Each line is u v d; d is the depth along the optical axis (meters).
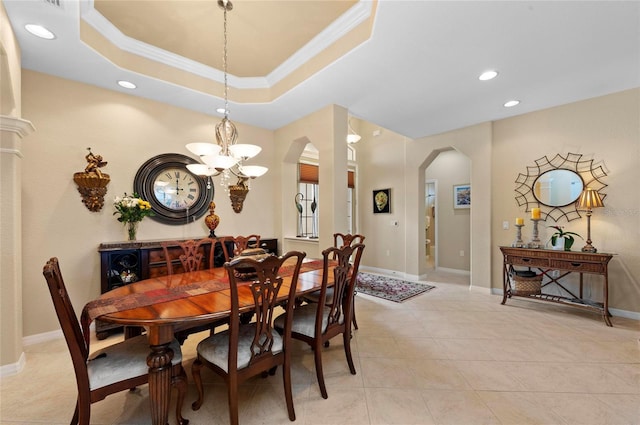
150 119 3.32
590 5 1.82
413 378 2.03
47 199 2.68
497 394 1.84
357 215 6.27
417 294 4.15
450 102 3.41
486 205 4.16
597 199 3.09
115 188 3.06
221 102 3.43
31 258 2.59
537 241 3.49
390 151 5.72
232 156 2.16
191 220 3.58
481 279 4.23
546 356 2.31
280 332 2.03
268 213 4.47
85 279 2.86
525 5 1.83
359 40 2.31
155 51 2.83
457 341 2.61
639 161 3.02
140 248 2.87
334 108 3.46
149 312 1.47
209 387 1.97
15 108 2.14
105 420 1.65
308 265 2.79
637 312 3.03
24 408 1.73
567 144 3.47
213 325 2.12
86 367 1.38
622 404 1.73
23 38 2.18
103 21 2.38
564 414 1.65
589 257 2.98
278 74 3.25
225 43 2.72
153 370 1.43
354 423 1.60
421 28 2.07
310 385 1.97
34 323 2.60
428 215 6.84
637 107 3.03
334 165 3.46
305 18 2.39
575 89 3.06
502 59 2.48
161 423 1.44
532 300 3.82
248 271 2.20
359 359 2.31
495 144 4.09
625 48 2.29
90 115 2.93
